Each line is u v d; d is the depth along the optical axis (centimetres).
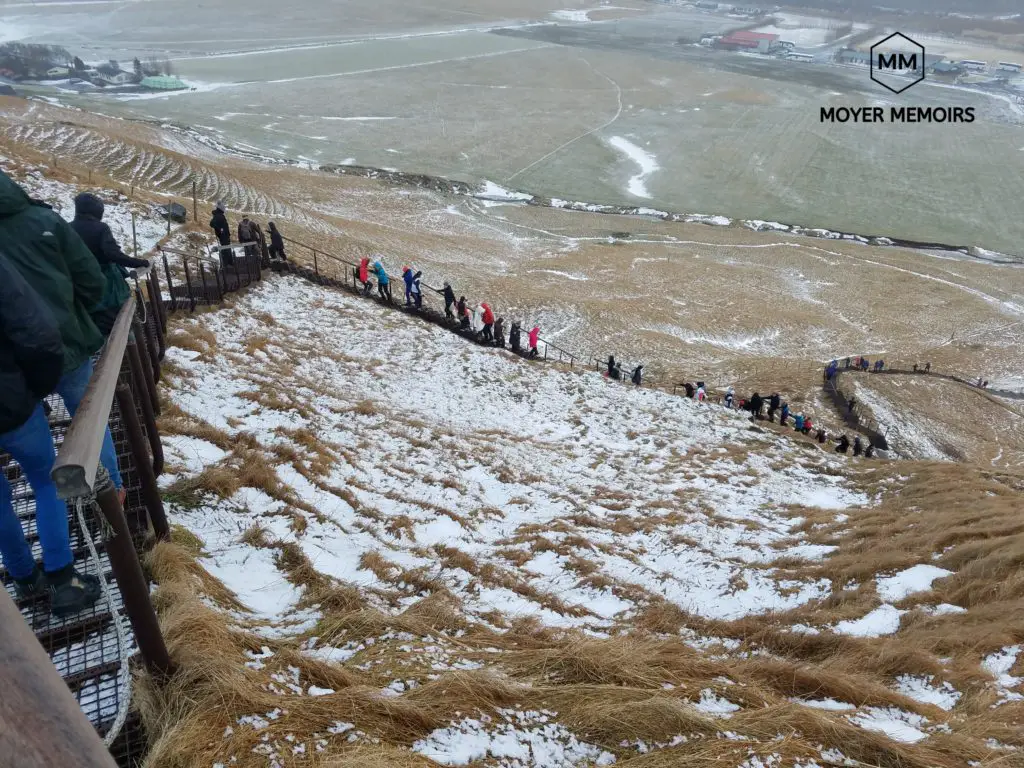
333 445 1020
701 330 4306
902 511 1214
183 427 836
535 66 15188
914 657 585
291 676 397
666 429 1775
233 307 1769
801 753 374
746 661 537
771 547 995
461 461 1181
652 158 9469
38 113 7569
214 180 5756
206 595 479
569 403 1867
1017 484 1489
